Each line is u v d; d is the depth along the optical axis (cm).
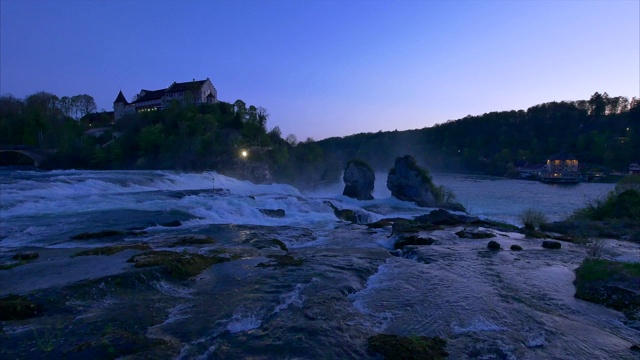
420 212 4316
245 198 3688
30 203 2878
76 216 2603
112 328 872
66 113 13450
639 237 2438
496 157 14200
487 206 5500
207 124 8562
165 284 1217
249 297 1125
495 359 796
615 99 16338
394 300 1153
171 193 4000
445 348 841
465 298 1178
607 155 11750
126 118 9956
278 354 782
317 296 1145
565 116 15938
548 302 1168
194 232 2267
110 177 4631
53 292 1030
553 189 8288
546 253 1856
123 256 1521
